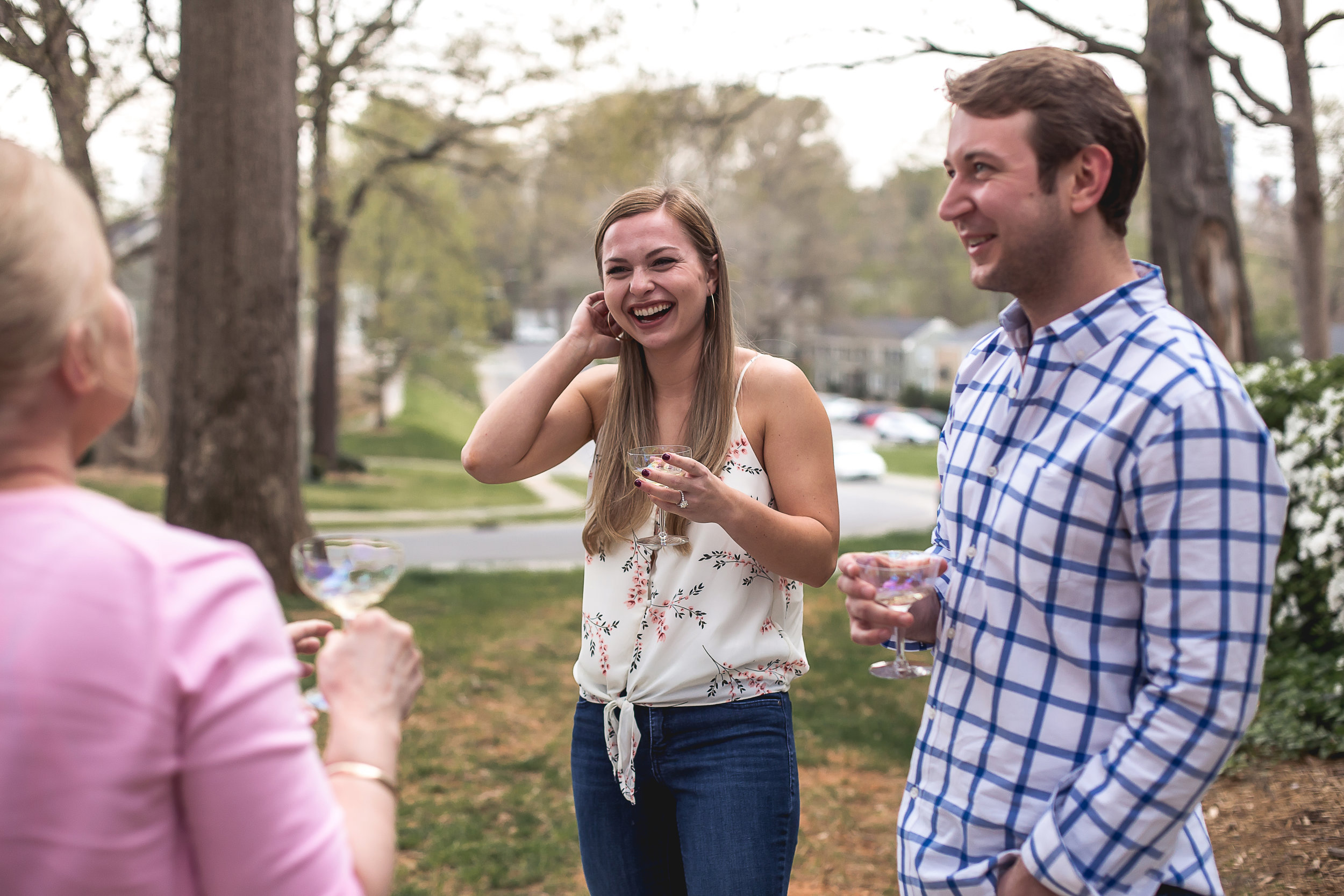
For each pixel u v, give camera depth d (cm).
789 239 4950
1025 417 158
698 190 231
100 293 97
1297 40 778
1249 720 137
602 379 257
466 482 2888
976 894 155
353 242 3084
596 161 1519
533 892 355
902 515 2105
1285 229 2489
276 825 90
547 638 749
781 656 219
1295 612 459
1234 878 306
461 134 1706
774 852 211
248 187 808
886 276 7069
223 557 96
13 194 91
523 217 4566
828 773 474
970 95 151
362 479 2700
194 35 798
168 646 88
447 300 3234
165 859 88
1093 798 142
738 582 216
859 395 7219
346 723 117
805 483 220
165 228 2036
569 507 2397
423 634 757
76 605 86
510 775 466
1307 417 467
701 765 213
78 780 84
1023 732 154
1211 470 138
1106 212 152
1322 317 841
